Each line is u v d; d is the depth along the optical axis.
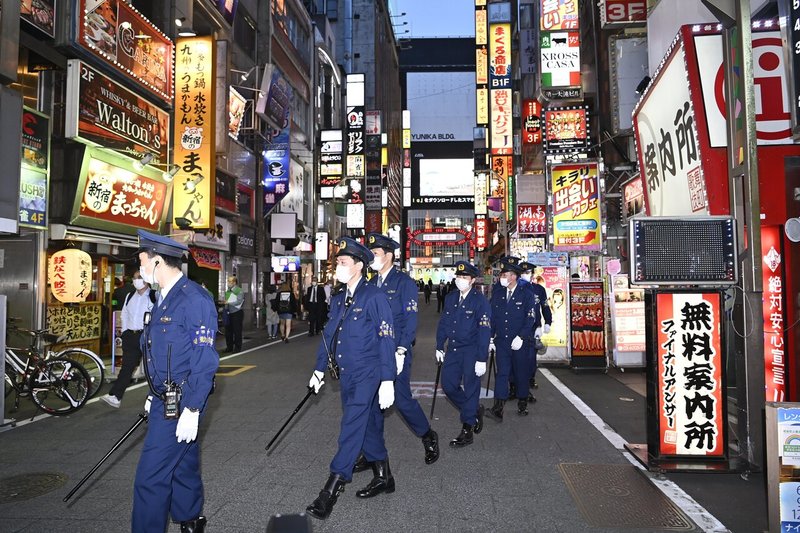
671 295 4.92
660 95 7.07
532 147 23.16
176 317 3.21
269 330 17.12
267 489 4.41
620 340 10.45
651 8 8.92
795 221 5.09
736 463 4.80
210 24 18.16
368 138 42.62
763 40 5.88
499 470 4.89
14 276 10.36
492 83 30.67
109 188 11.62
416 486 4.50
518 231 21.14
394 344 4.01
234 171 19.91
